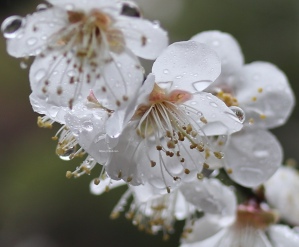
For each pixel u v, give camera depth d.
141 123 0.17
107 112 0.16
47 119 0.17
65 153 0.17
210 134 0.17
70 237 0.31
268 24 0.33
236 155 0.19
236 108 0.17
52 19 0.16
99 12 0.16
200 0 0.33
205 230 0.20
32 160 0.33
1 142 0.34
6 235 0.32
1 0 0.36
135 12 0.16
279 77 0.19
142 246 0.30
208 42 0.19
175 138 0.17
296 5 0.33
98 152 0.16
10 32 0.16
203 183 0.18
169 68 0.17
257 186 0.19
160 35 0.16
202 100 0.17
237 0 0.33
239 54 0.19
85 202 0.31
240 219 0.20
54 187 0.32
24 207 0.32
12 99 0.36
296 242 0.20
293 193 0.21
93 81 0.16
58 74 0.16
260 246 0.20
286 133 0.31
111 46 0.16
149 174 0.17
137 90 0.16
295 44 0.32
